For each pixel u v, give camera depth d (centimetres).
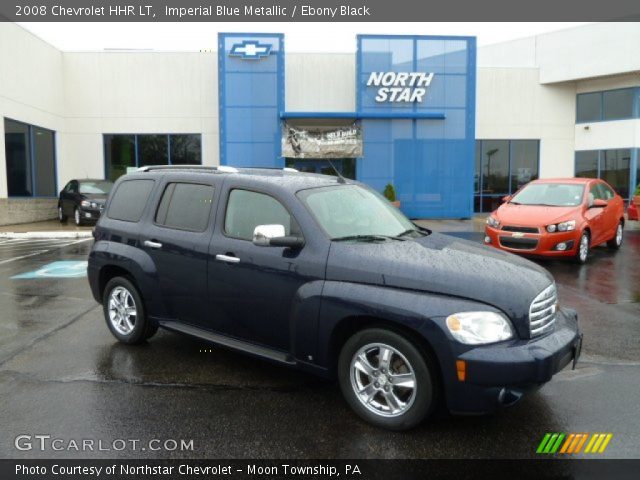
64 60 2234
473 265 375
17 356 516
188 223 491
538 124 2414
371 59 2122
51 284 867
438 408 385
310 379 462
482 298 346
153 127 2269
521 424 378
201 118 2272
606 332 594
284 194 432
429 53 2131
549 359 336
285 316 413
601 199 1157
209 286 463
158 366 491
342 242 404
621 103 2306
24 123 1942
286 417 389
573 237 1000
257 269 427
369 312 362
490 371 329
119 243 543
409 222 499
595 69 2264
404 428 361
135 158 2278
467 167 2172
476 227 1831
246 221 450
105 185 1952
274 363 427
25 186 1977
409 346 353
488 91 2391
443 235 482
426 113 2131
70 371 477
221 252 453
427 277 360
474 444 351
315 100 2219
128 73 2252
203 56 2259
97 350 535
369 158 2156
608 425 377
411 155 2159
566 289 818
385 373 368
